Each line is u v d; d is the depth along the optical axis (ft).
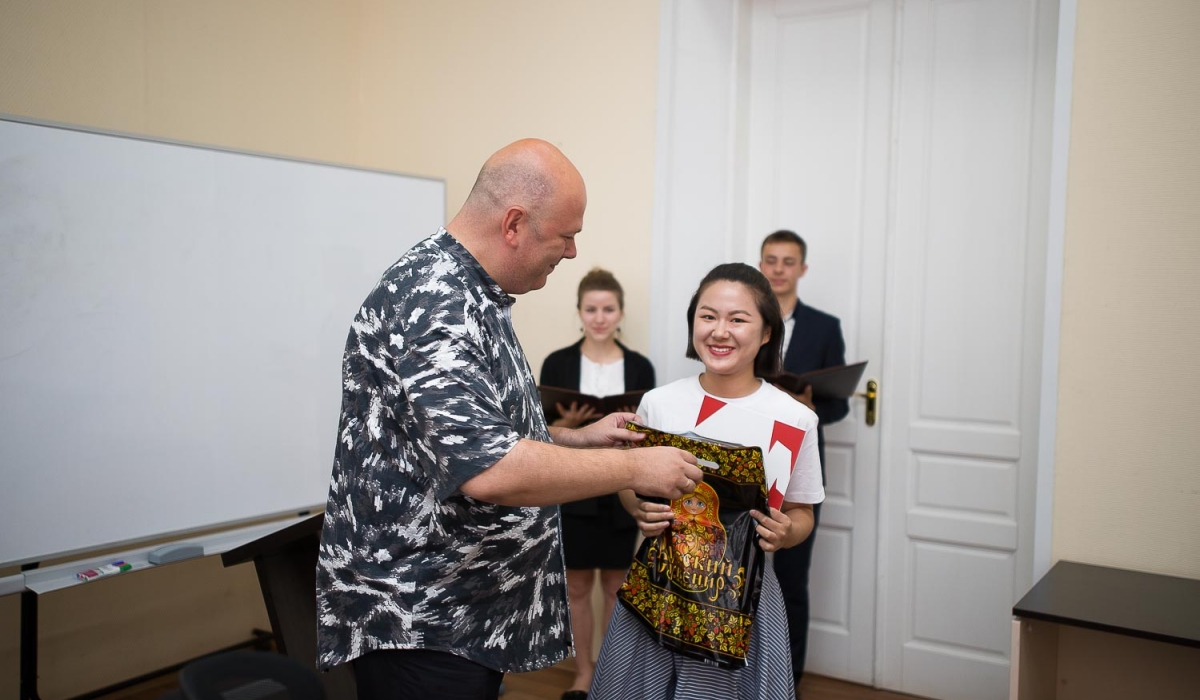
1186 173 6.63
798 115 9.81
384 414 4.26
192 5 9.62
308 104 11.08
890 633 9.45
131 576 9.27
